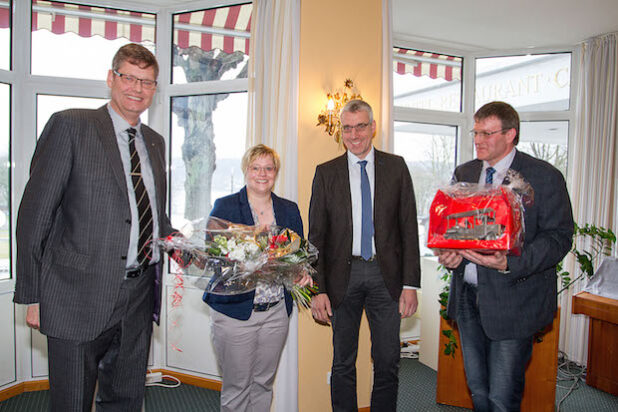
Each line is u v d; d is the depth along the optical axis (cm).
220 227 167
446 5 297
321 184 208
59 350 144
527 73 388
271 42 257
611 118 337
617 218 338
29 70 282
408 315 203
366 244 200
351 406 210
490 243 141
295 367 243
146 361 168
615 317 277
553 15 311
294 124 245
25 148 282
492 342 168
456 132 396
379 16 266
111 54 304
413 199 207
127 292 154
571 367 343
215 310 181
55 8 291
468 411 264
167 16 312
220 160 309
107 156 145
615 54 337
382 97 265
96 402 170
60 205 147
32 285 137
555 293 169
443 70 391
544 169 162
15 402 263
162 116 313
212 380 292
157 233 164
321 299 202
